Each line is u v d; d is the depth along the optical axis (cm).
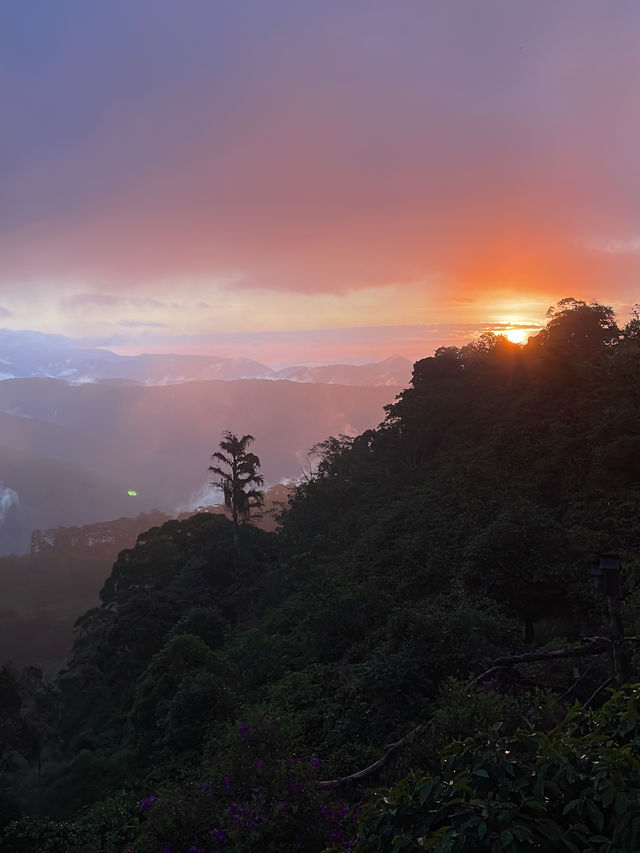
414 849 412
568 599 1552
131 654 4938
